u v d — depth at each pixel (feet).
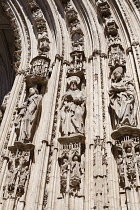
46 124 23.38
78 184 19.25
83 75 28.43
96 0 35.99
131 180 18.04
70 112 23.52
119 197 18.12
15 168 21.17
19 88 29.96
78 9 37.01
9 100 28.76
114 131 20.94
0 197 19.61
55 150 21.66
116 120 21.94
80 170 20.18
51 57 32.86
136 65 26.13
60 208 18.24
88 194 18.79
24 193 19.81
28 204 18.62
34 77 28.81
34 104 25.45
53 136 22.95
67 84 27.55
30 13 41.22
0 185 20.42
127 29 30.94
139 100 23.06
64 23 36.91
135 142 19.97
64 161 20.54
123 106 21.98
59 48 32.19
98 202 17.39
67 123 22.76
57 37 34.40
